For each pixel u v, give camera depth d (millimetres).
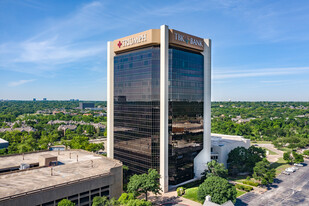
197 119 108250
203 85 112562
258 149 126188
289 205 83125
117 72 111625
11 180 68625
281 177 114188
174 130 97375
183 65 101250
